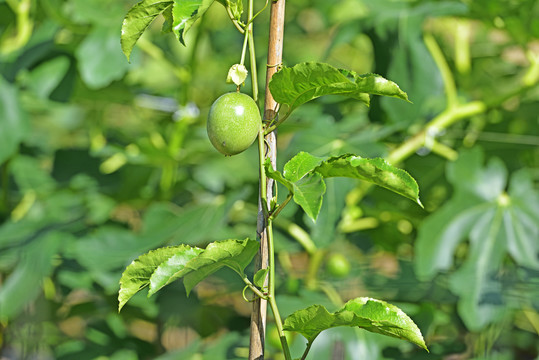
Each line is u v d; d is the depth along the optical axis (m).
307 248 2.78
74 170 3.30
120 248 2.70
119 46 2.82
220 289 2.95
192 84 3.34
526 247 2.72
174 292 2.94
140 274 1.88
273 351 2.47
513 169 3.13
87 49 2.78
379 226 3.18
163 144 3.21
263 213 1.91
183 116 3.01
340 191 2.56
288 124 2.97
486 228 2.74
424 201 3.12
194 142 3.34
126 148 3.14
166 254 1.87
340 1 3.70
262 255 1.93
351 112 3.23
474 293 2.62
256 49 3.49
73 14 2.91
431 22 3.60
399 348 2.59
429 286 2.79
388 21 2.87
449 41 3.70
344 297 2.76
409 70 2.81
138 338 3.16
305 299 2.59
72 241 2.78
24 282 2.69
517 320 3.15
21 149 3.52
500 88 3.40
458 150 2.98
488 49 3.54
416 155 3.04
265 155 1.93
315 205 1.85
